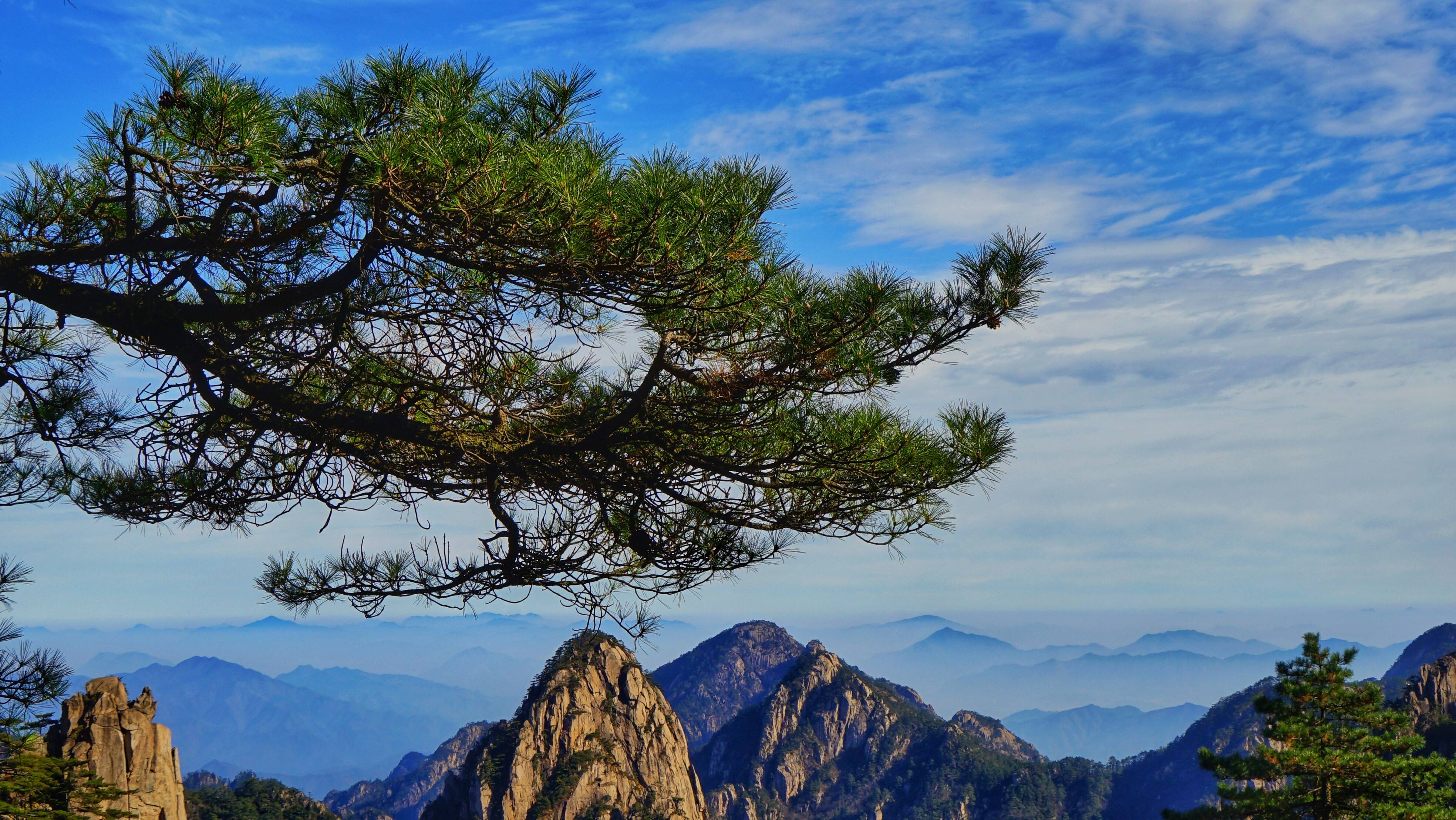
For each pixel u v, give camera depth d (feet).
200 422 23.44
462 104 16.58
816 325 19.54
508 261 17.95
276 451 24.29
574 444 21.29
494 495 22.75
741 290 18.94
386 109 16.74
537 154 16.39
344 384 21.36
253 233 18.75
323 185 17.30
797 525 23.82
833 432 22.03
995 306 19.88
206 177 17.10
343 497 24.71
